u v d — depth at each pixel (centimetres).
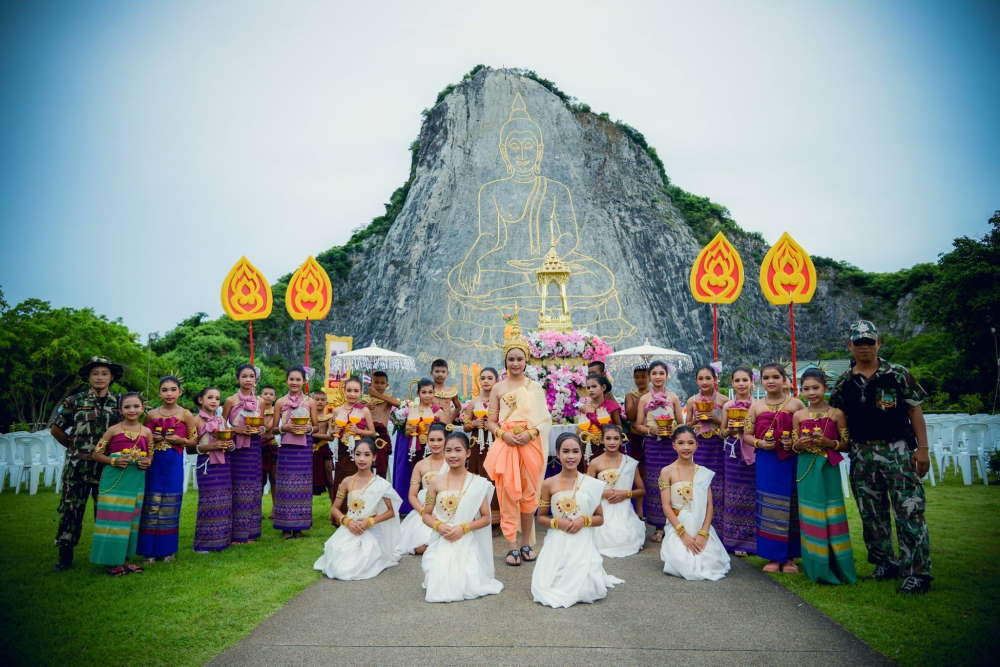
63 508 599
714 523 683
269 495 1079
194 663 381
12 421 2691
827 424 530
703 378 686
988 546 651
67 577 570
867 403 524
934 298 2684
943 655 380
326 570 570
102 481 581
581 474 515
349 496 589
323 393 880
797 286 942
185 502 969
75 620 458
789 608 466
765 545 570
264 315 1015
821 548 523
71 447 605
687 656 380
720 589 514
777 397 579
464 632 423
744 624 434
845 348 4353
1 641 419
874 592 500
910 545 504
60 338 2669
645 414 736
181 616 464
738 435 634
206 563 616
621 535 635
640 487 671
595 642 402
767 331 4281
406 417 798
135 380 2822
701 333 3769
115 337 2905
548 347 830
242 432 698
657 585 527
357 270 4381
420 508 542
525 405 594
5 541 716
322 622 447
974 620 436
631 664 368
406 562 627
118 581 557
